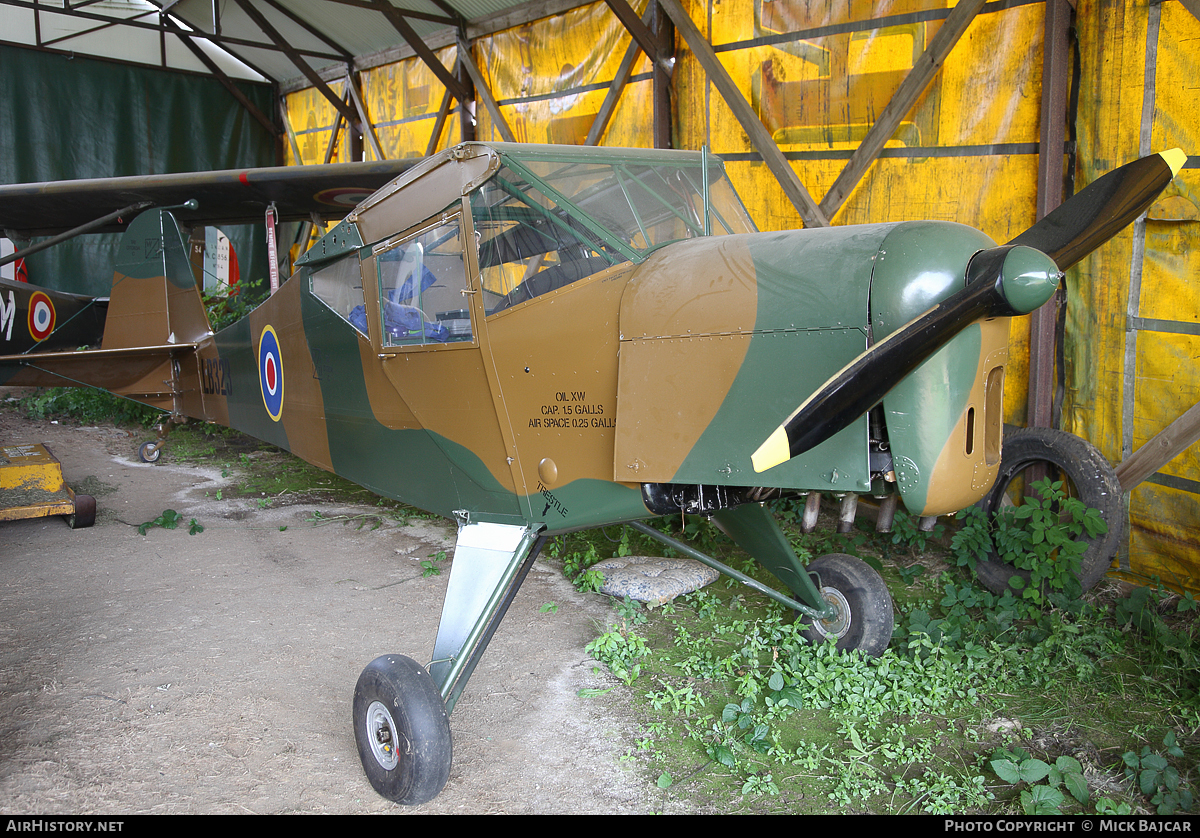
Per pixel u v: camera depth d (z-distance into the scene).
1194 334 3.58
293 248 10.48
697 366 2.23
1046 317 3.99
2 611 3.62
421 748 2.21
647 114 6.05
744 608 3.64
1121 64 3.70
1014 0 4.06
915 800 2.30
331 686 2.97
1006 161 4.18
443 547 4.61
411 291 2.98
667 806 2.28
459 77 7.87
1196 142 3.49
